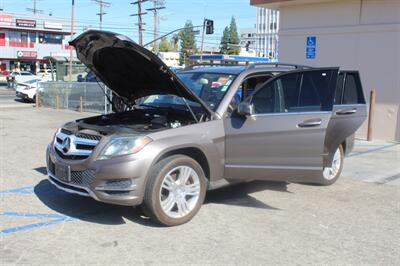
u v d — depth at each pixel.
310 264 4.30
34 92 25.77
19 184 6.89
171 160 5.04
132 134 4.97
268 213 5.75
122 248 4.53
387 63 11.88
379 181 7.62
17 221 5.24
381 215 5.81
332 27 12.87
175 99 6.29
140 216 5.48
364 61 12.32
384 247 4.76
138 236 4.85
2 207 5.75
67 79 28.50
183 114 5.80
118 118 6.16
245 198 6.39
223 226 5.22
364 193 6.85
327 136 5.90
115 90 6.70
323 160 5.70
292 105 5.83
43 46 66.00
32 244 4.58
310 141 5.62
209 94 5.93
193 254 4.43
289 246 4.71
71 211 5.62
